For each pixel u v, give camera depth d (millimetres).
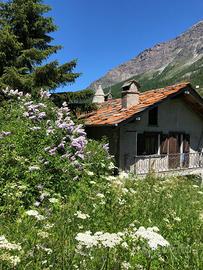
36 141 8961
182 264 4414
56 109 12992
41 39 21172
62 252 3727
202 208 8531
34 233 4562
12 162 7441
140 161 19641
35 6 20531
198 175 22453
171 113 21734
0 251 3459
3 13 20938
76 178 8352
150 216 6668
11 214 5793
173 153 21828
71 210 6094
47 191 7168
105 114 20562
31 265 3447
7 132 8953
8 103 13188
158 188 9977
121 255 3924
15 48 19562
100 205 6516
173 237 5621
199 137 23766
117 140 18844
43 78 19562
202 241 5582
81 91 20875
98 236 3311
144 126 20125
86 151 10961
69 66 20328
